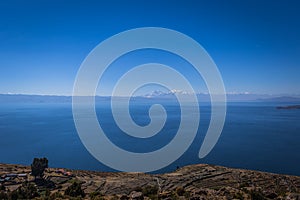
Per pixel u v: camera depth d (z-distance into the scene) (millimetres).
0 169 64375
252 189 30406
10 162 117500
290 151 136625
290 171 103438
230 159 122438
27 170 65375
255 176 61125
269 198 27219
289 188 49156
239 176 61000
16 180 53500
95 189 46750
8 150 143000
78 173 64188
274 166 110500
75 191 35594
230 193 28703
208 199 26109
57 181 53281
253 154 131000
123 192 44219
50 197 32031
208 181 55750
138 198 28875
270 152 135000
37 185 49844
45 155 130250
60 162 115875
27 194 34750
